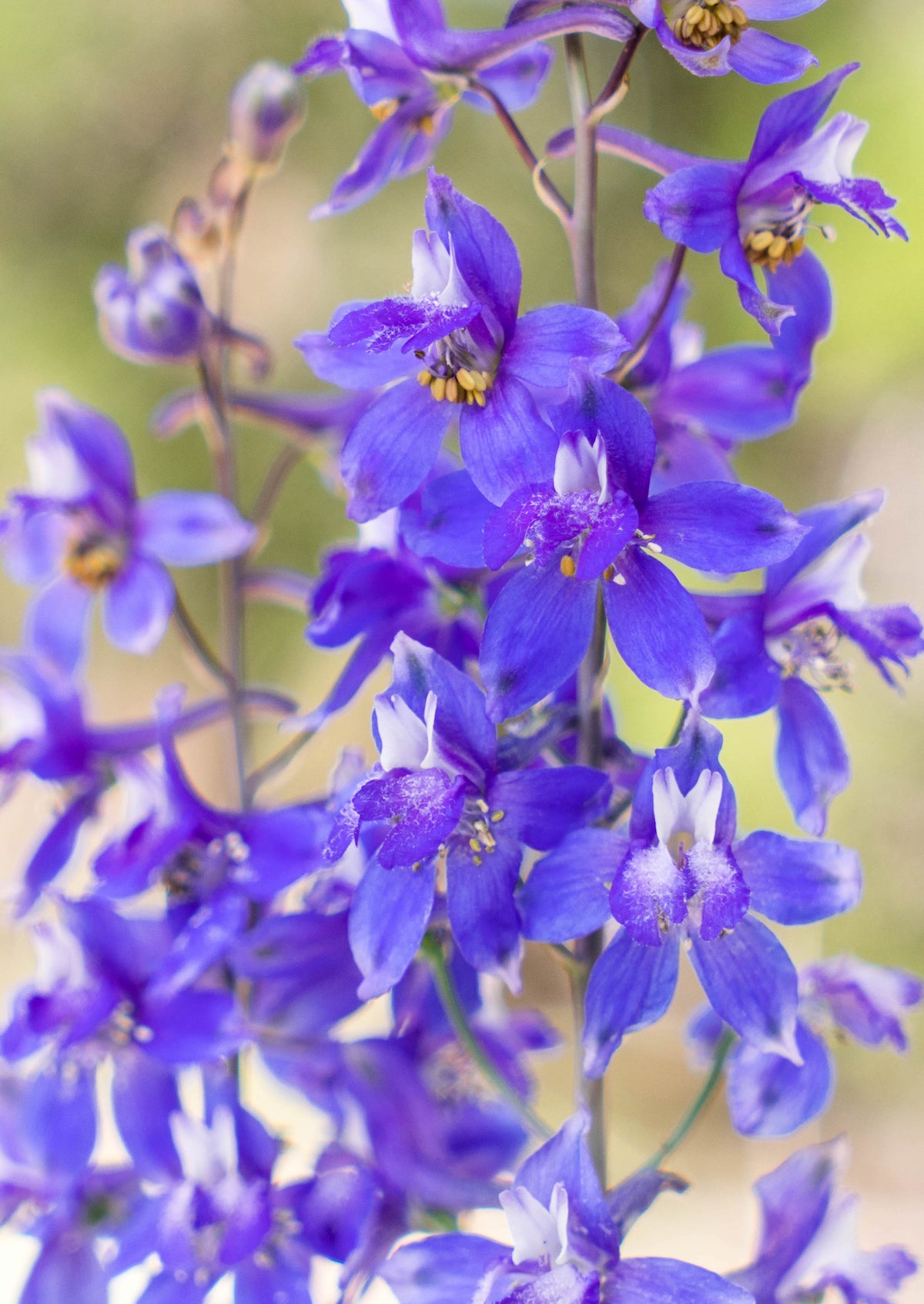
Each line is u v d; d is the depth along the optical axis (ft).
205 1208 0.93
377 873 0.85
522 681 0.83
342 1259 0.93
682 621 0.83
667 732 2.41
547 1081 2.26
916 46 2.58
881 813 2.58
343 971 0.96
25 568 1.11
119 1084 0.98
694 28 0.85
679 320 1.01
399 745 0.84
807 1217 0.91
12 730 1.06
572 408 0.83
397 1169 0.94
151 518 1.08
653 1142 2.41
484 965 0.84
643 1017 0.83
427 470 0.85
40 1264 0.99
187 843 0.97
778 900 0.84
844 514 0.88
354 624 0.92
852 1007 0.93
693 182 0.85
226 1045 0.95
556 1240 0.83
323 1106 0.99
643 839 0.83
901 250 2.57
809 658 0.89
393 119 0.94
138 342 1.05
